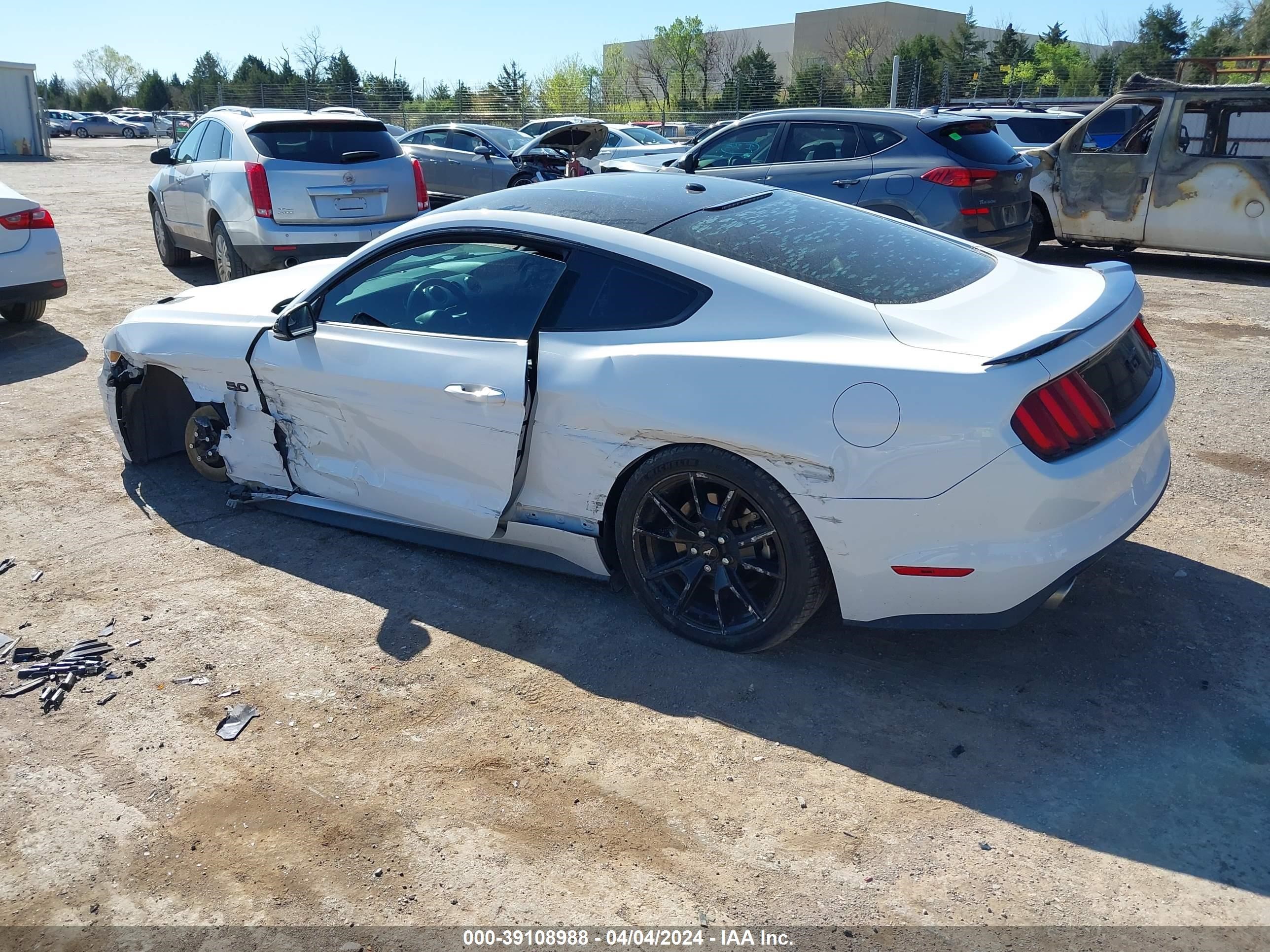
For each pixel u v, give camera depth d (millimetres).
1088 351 2816
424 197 8727
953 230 8031
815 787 2645
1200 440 5199
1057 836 2441
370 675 3195
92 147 43750
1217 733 2820
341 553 4062
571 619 3521
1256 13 40906
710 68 46719
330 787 2672
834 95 35375
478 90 40969
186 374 4387
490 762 2766
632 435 3166
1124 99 10227
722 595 3250
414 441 3695
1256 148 9672
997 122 14953
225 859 2424
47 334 7688
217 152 8695
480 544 3846
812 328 2961
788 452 2863
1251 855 2359
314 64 48125
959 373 2689
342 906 2273
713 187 3936
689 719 2951
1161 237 10289
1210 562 3814
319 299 3941
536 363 3336
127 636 3430
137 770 2746
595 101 42969
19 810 2596
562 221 3467
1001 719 2916
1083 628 3383
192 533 4262
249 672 3209
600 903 2270
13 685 3137
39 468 4992
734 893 2287
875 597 2938
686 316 3146
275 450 4230
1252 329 7715
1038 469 2676
